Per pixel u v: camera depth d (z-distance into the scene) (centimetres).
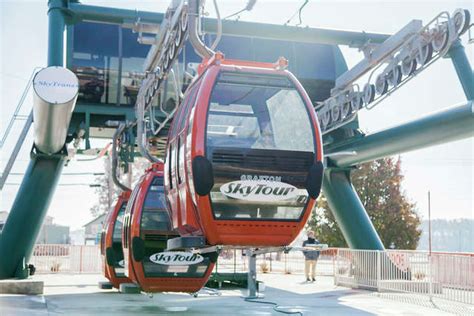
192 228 756
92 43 1628
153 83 1234
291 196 727
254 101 737
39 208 1566
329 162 1736
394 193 3253
